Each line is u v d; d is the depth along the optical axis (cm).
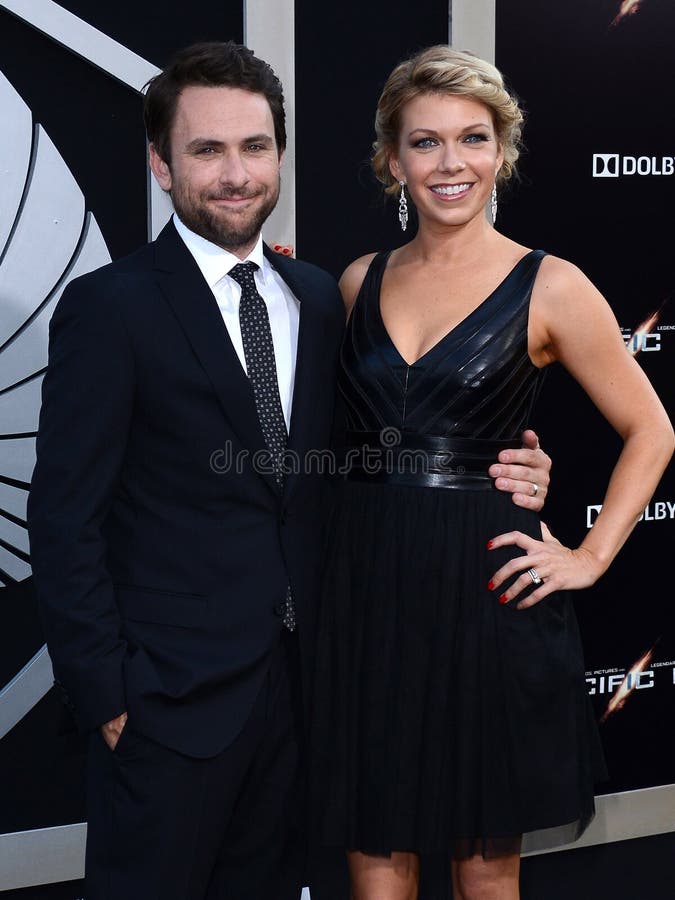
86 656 170
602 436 275
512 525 190
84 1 229
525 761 188
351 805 195
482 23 253
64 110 231
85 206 235
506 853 193
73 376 172
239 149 176
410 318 195
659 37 268
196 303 178
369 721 191
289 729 190
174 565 178
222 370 177
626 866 285
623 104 268
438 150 189
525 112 260
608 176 269
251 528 181
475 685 187
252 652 179
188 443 176
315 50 246
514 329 188
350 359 197
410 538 188
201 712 176
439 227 193
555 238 267
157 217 237
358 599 193
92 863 181
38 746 243
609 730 282
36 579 175
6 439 235
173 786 176
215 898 200
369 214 256
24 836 242
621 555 278
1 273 231
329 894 257
